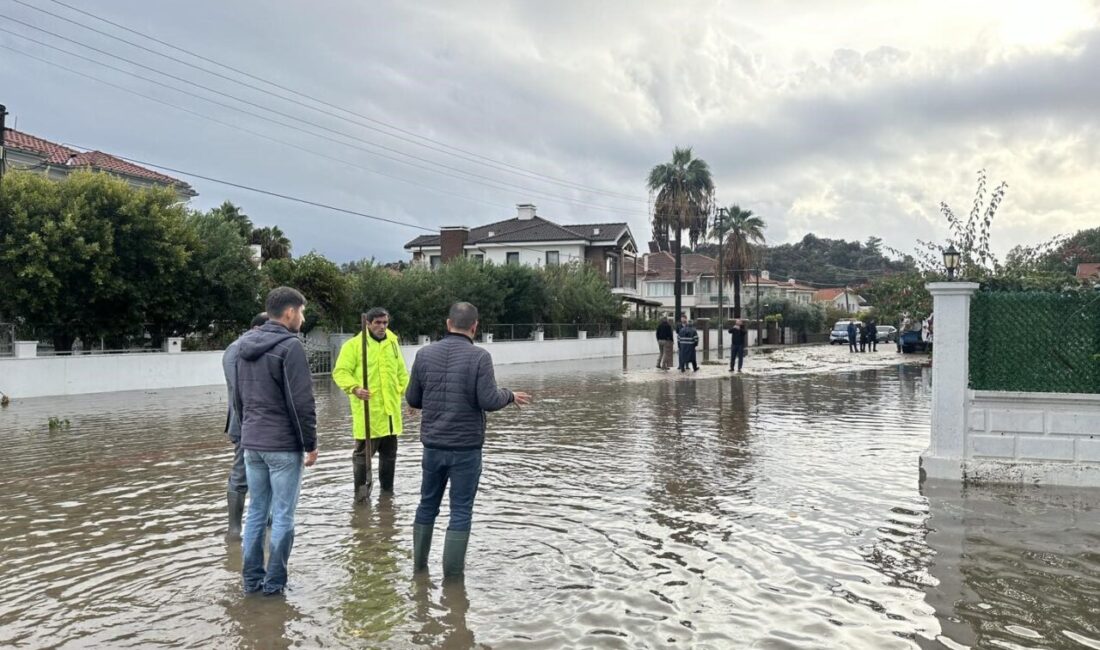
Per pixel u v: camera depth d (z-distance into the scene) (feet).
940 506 22.71
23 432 40.14
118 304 69.87
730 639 13.57
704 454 31.53
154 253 68.44
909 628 14.03
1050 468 25.45
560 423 41.52
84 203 65.05
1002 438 26.25
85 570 17.58
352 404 23.68
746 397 55.88
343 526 20.90
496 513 22.20
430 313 104.12
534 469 28.55
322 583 16.49
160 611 15.02
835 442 34.55
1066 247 52.24
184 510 23.18
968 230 51.44
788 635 13.74
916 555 18.13
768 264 422.41
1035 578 16.58
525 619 14.47
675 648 13.21
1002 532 19.98
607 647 13.25
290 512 15.97
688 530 20.27
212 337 80.69
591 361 119.85
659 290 239.09
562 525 20.86
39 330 67.56
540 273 128.67
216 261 75.36
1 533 20.66
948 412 26.63
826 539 19.43
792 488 25.13
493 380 16.70
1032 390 25.86
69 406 53.88
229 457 32.22
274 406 15.75
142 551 19.01
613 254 177.68
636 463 29.63
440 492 17.17
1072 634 13.79
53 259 61.52
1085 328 25.41
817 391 60.54
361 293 96.37
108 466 30.19
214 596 15.83
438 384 16.72
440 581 16.56
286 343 15.74
